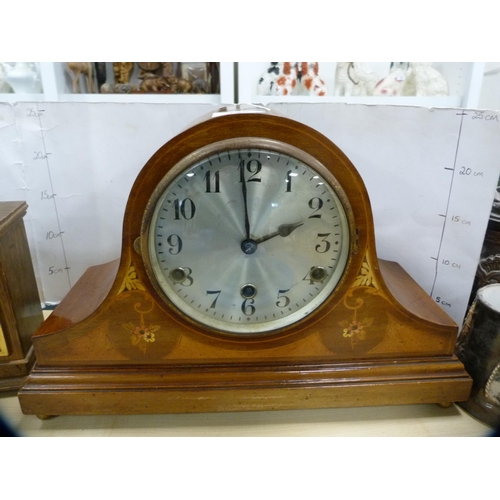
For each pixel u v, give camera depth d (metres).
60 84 1.02
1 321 0.74
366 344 0.70
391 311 0.69
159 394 0.67
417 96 1.09
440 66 1.17
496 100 1.19
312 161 0.59
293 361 0.70
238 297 0.66
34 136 0.91
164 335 0.68
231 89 1.01
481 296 0.73
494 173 0.91
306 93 1.13
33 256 1.01
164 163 0.59
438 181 0.94
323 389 0.69
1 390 0.77
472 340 0.73
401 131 0.91
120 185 0.97
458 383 0.70
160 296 0.64
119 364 0.69
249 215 0.62
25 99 1.01
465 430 0.70
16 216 0.78
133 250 0.63
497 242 0.96
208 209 0.61
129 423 0.70
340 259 0.65
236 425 0.70
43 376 0.67
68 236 1.01
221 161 0.58
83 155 0.94
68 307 0.75
